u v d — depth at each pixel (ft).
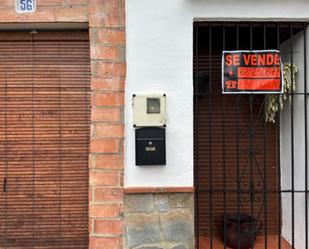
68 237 12.38
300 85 12.23
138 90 11.25
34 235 12.34
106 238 11.56
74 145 12.42
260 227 12.91
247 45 13.42
